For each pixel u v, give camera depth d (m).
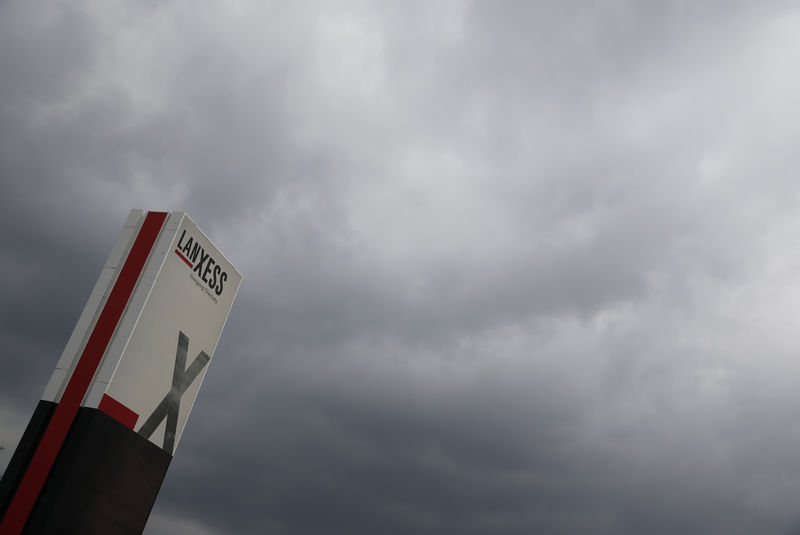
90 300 28.70
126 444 27.64
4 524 24.00
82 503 25.33
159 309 29.39
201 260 32.41
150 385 29.09
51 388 26.73
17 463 25.11
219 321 34.31
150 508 29.55
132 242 30.22
